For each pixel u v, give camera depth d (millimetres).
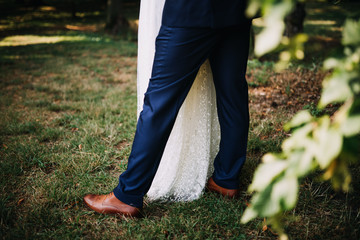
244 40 1740
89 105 3881
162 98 1618
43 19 16141
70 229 1724
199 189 2041
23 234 1658
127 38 10664
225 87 1801
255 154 2602
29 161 2486
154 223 1761
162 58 1581
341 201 1904
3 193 2066
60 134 3021
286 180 630
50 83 4922
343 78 579
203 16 1482
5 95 4320
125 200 1782
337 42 7266
